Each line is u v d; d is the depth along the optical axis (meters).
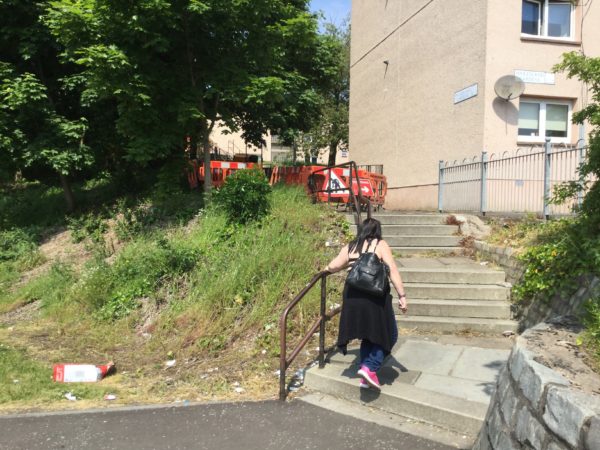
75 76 10.84
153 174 13.18
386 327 4.02
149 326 6.39
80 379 5.00
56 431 3.85
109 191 13.72
